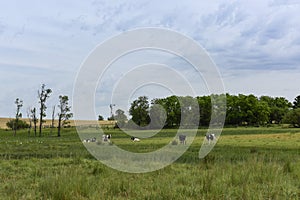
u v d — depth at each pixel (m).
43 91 69.44
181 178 10.52
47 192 8.62
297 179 10.23
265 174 10.10
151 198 8.09
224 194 8.07
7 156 21.17
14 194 8.37
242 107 78.31
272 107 99.75
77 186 8.68
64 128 79.88
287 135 45.91
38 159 18.33
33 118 72.94
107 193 8.76
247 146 30.62
